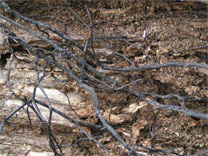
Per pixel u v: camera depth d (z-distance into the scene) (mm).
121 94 1691
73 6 1801
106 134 1720
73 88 1754
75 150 1765
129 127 1721
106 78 1555
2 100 1823
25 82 1814
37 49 1446
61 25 1791
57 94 1787
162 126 1686
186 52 1707
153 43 1733
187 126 1664
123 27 1771
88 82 1646
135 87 1717
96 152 1731
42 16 1813
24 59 1795
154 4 1755
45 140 1835
